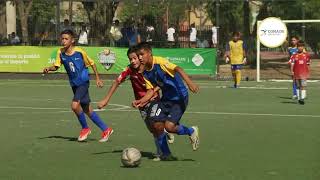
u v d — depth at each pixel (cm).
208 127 2623
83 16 6203
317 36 6384
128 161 1750
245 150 2039
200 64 5653
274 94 4322
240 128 2589
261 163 1809
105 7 5897
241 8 7144
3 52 5803
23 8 6053
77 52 2258
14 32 6275
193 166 1767
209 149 2056
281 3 7019
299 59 3669
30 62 5788
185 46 5772
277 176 1630
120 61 5647
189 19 6675
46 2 5931
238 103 3688
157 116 1806
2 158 1923
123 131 2512
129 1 5716
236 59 4844
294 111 3256
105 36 5831
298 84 3691
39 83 5294
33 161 1867
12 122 2825
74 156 1950
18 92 4466
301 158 1888
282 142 2203
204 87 4912
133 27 5803
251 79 5794
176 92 1784
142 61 1750
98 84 2323
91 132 2497
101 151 2045
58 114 3136
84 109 2259
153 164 1800
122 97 4078
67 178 1617
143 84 1862
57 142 2244
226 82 5488
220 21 6931
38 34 5916
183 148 2077
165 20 6056
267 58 6562
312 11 7000
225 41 6425
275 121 2831
